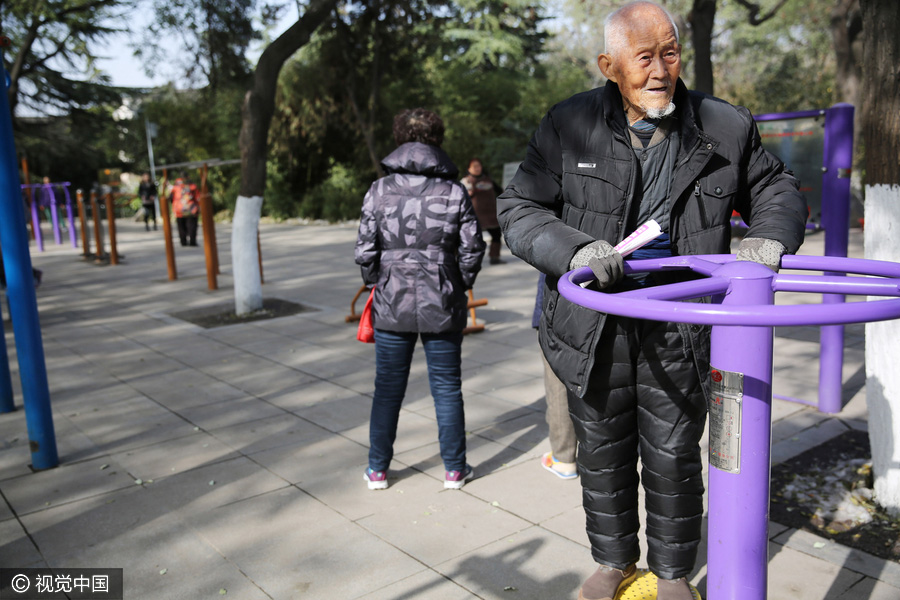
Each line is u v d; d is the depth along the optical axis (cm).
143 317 800
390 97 2383
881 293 140
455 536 298
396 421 341
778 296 770
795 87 2336
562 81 2495
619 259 175
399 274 327
